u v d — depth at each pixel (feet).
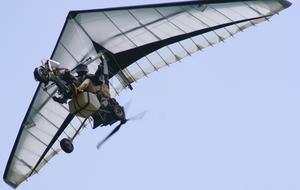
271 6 223.10
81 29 227.61
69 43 228.22
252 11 223.92
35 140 250.78
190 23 229.04
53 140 230.07
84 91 216.95
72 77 215.72
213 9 223.92
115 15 225.15
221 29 231.09
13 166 251.39
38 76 209.15
